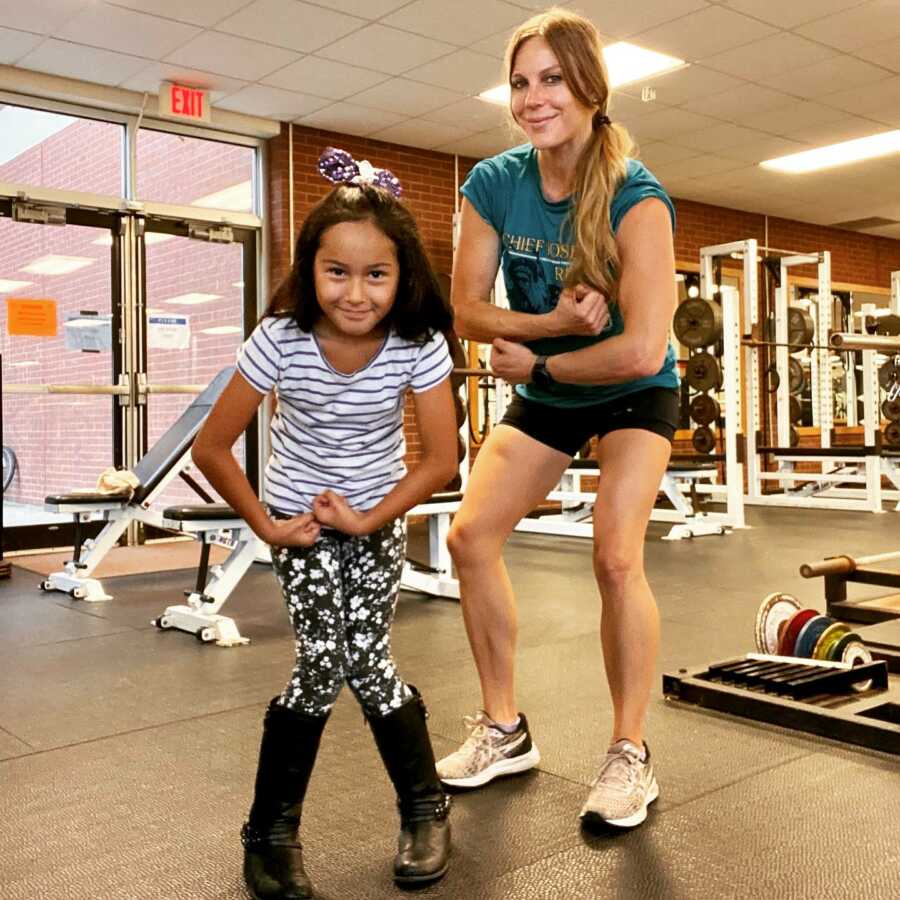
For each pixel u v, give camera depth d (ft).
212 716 7.92
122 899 4.75
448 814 5.27
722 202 29.76
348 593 4.81
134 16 15.74
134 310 19.83
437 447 4.72
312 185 22.03
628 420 5.64
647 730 7.29
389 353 4.53
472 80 18.93
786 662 8.41
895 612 10.16
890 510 24.35
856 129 22.68
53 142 19.07
